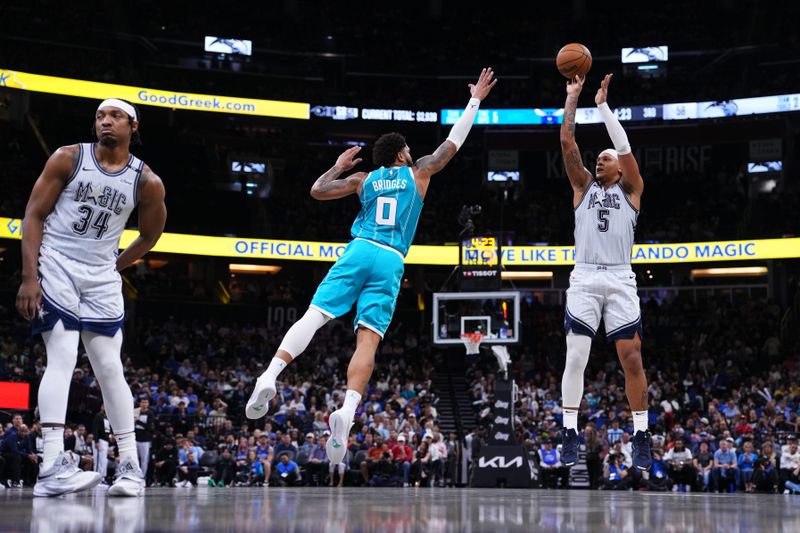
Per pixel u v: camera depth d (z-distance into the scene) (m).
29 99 36.59
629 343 7.04
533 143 39.72
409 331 36.16
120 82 35.00
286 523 2.93
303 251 33.25
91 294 5.34
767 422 22.31
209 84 40.41
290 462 19.58
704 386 29.20
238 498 4.83
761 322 33.34
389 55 42.09
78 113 37.66
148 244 5.85
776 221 35.12
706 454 20.06
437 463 20.67
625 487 19.52
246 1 41.59
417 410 24.84
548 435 22.45
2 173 33.41
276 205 39.19
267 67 40.81
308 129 40.59
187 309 34.06
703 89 39.53
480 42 42.72
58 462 5.06
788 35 40.16
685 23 42.19
